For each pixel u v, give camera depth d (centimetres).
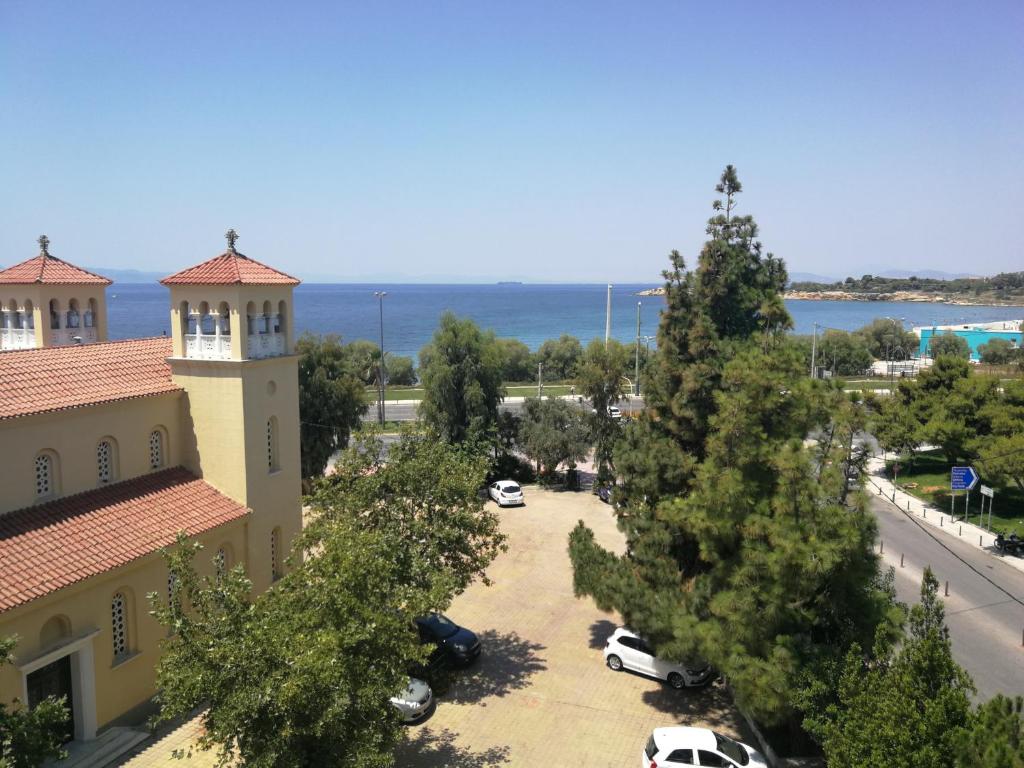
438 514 2409
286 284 2714
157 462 2567
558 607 3109
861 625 1778
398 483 2383
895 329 13012
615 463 2541
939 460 5744
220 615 1512
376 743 1448
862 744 1304
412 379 10694
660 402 2486
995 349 10512
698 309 2434
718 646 1786
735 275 2433
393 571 1895
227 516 2472
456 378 4831
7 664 1759
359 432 2662
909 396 5391
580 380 4594
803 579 1697
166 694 1418
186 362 2586
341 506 2361
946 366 5238
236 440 2550
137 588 2144
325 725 1357
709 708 2316
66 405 2167
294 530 2833
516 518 4344
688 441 2444
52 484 2169
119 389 2406
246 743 1380
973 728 1177
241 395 2525
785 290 2514
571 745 2095
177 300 2608
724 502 1834
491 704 2323
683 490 2347
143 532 2194
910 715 1234
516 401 8131
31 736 1267
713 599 1859
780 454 1744
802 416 1891
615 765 2000
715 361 2339
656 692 2416
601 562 2305
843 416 1811
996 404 4662
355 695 1415
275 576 2770
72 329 3491
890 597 1888
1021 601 3188
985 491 4144
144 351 2786
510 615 3030
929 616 1560
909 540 4038
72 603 1934
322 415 4531
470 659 2575
